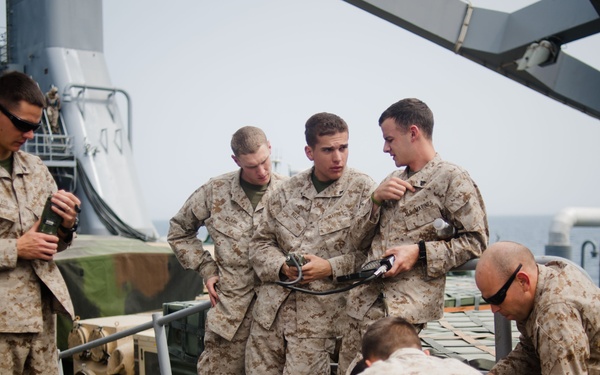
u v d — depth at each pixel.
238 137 4.27
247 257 4.33
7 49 14.71
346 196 3.85
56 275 3.64
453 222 3.38
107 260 8.80
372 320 3.55
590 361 2.85
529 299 2.88
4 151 3.57
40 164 3.75
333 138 3.69
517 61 7.05
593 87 7.78
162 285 9.22
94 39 13.99
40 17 13.73
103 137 13.41
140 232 13.02
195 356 5.48
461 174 3.36
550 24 6.86
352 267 3.76
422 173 3.44
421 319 3.33
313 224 3.87
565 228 15.77
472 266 3.35
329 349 3.83
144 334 6.35
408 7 7.25
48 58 13.59
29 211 3.59
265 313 3.95
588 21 6.57
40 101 3.48
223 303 4.32
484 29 7.27
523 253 2.89
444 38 7.35
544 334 2.79
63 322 8.24
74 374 7.27
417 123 3.44
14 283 3.49
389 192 3.44
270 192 4.45
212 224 4.46
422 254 3.30
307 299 3.82
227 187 4.50
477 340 5.09
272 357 3.96
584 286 2.87
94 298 8.66
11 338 3.48
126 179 13.37
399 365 2.46
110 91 13.80
